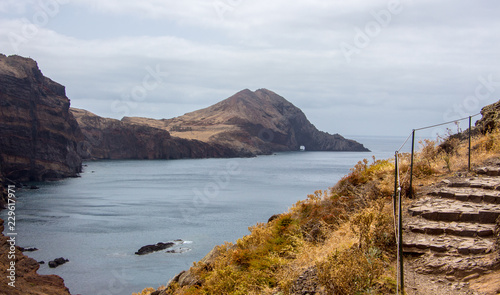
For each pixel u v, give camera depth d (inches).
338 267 303.4
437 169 539.8
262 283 427.5
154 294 687.7
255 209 3919.8
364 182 554.9
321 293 315.0
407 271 316.5
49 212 3782.0
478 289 272.2
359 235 379.9
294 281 360.8
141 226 3137.3
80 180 7047.2
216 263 553.0
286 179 7027.6
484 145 580.4
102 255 2300.7
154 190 5639.8
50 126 7160.4
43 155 6904.5
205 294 503.8
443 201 414.3
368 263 307.7
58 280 1815.9
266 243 546.3
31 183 6382.9
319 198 595.8
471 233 341.1
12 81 6461.6
